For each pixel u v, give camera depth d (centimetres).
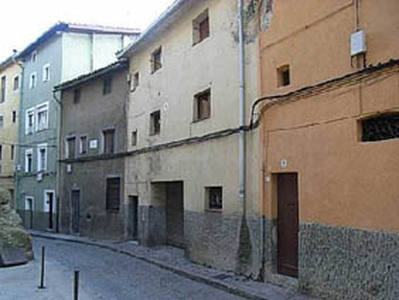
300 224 882
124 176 1948
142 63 1811
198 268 1223
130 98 1928
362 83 755
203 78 1321
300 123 898
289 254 948
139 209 1789
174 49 1527
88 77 2209
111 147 2103
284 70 976
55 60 2662
